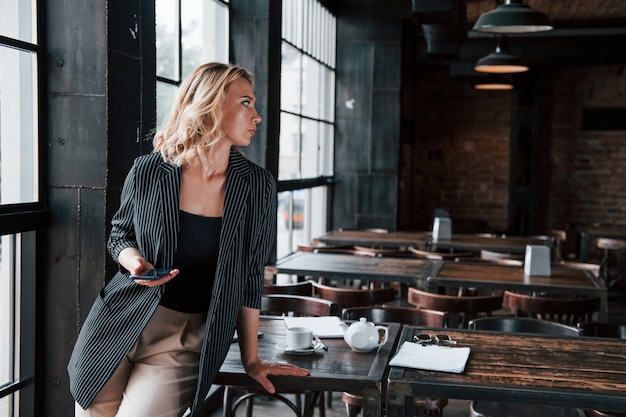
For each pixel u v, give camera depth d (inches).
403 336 121.9
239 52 223.6
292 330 111.6
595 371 103.9
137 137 136.1
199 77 87.6
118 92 129.2
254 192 91.2
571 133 441.4
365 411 98.0
